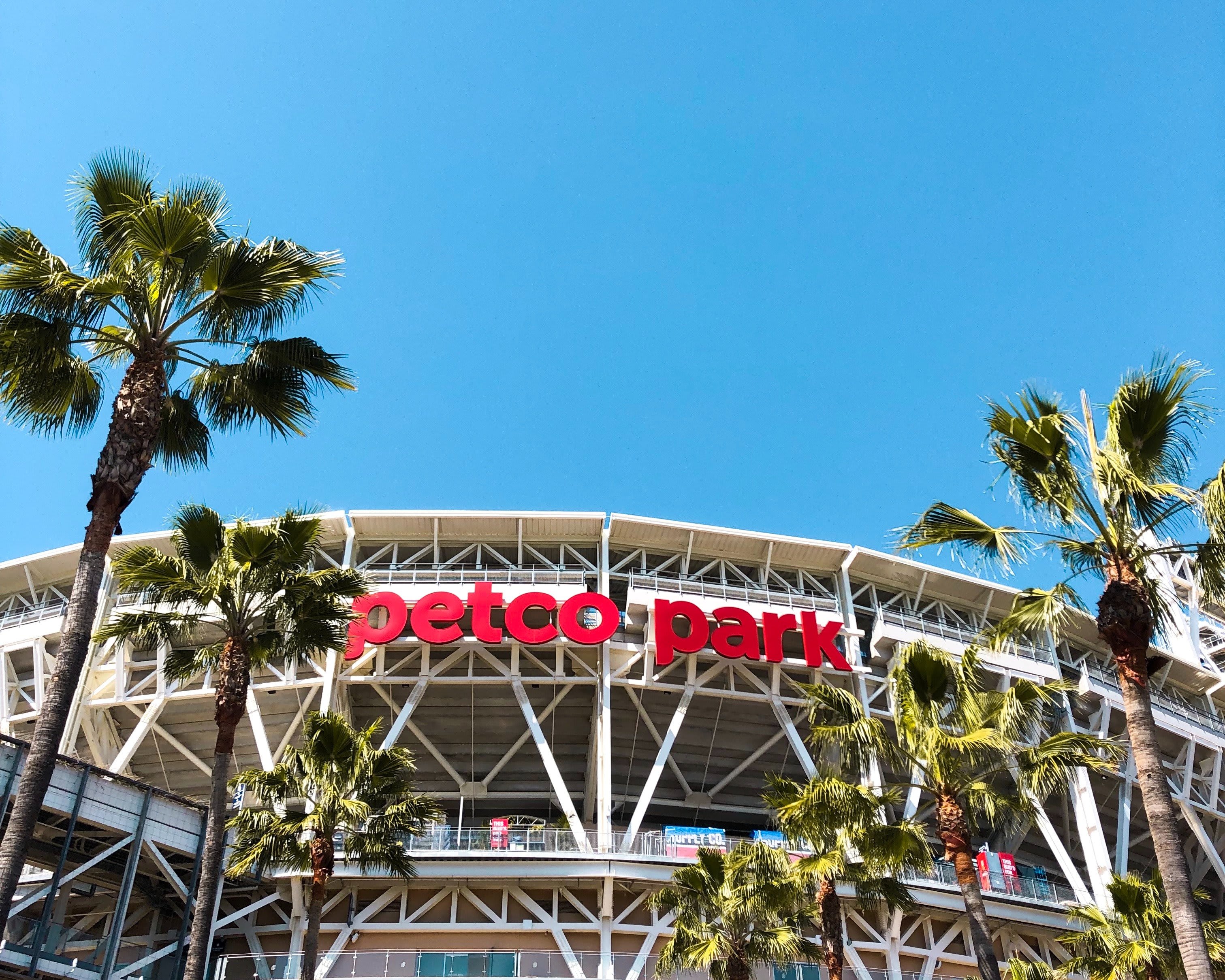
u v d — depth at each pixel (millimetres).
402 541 51281
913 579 55219
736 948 31078
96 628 47438
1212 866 60062
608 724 46312
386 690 49531
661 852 43312
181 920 38531
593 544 52188
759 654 47812
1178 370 19469
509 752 51406
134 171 21766
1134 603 19188
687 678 48531
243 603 26547
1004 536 20531
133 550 27016
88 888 39781
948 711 26969
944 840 24172
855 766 25844
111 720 49875
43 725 17391
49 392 21172
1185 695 62344
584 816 53375
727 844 43969
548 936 42156
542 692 50312
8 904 16203
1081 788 50156
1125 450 19953
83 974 32031
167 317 20859
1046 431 20359
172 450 23625
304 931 40750
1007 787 48625
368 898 42844
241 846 30453
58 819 34062
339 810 29281
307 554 28469
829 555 53281
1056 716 53094
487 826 53281
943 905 44531
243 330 22359
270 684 46281
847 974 43094
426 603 46594
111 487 18969
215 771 24344
